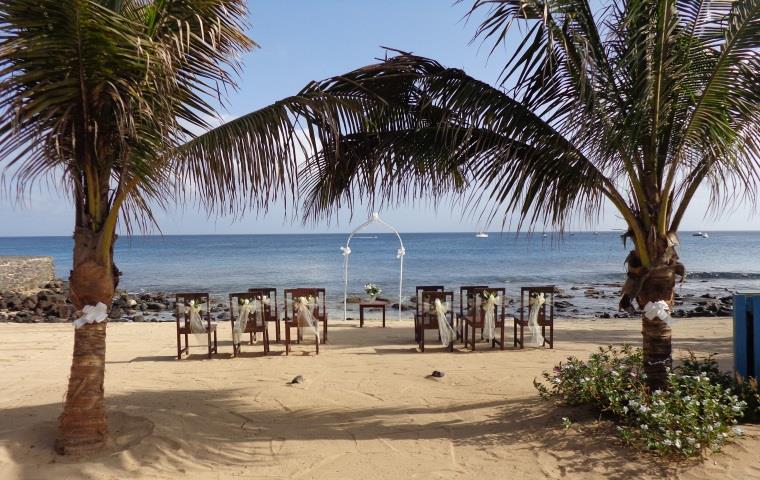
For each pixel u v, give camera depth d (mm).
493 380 6828
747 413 4723
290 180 4234
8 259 25891
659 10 4172
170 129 3938
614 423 4672
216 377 7172
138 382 6887
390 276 32062
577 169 4891
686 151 4805
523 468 4070
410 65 4766
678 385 4562
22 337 11125
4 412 5422
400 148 5082
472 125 4621
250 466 4223
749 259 48594
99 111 3963
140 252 68125
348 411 5629
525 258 50031
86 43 3508
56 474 3881
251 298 8641
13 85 3486
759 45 4172
